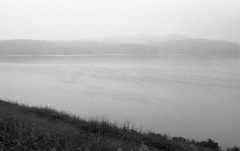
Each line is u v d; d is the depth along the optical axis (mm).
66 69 74562
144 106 30156
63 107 28016
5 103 16016
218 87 45906
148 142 9961
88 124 11414
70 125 11227
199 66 91062
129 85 46312
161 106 30672
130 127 20391
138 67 84500
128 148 8406
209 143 12953
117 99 33844
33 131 8375
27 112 13359
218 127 22969
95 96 35594
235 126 23422
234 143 18484
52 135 8359
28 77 54688
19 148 6777
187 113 27734
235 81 53500
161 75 62406
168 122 23625
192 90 42438
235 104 33094
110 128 11047
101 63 102750
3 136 7340
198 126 22859
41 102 30438
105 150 7594
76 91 39312
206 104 32844
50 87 42562
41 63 97312
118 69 77000
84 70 72688
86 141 8352
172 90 42156
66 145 7254
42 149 6875
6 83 45188
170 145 9930
